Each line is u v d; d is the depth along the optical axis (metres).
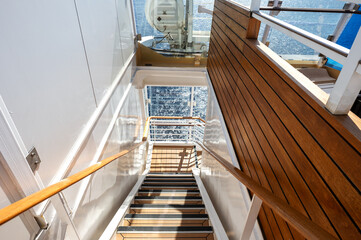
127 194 3.29
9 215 0.68
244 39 1.79
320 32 2.27
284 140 1.14
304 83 1.01
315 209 0.89
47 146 1.19
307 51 2.37
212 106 3.37
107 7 2.35
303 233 0.63
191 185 4.26
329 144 0.79
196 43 4.11
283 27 1.13
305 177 0.95
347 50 0.75
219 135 2.80
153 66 4.22
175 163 5.83
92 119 1.83
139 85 4.38
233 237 1.92
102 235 2.05
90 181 1.81
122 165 2.99
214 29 3.25
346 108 0.76
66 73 1.42
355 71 0.67
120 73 2.82
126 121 3.25
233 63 2.14
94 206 1.92
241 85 1.88
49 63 1.23
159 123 6.04
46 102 1.19
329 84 2.09
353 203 0.69
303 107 0.96
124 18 3.14
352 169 0.69
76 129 1.56
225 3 2.54
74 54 1.54
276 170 1.24
